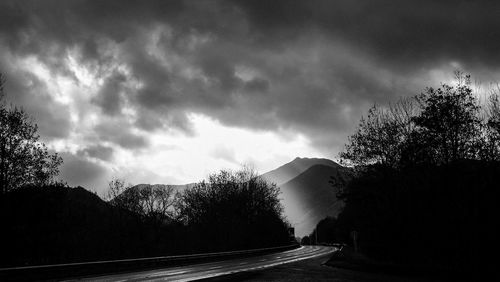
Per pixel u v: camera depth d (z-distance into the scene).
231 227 68.50
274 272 27.00
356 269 30.22
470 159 23.97
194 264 36.34
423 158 26.61
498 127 23.05
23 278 20.30
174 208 76.69
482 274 22.27
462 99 25.09
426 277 24.25
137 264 30.38
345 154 32.72
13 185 33.41
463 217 23.91
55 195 36.09
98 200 65.62
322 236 159.50
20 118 33.38
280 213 91.12
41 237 35.81
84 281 20.78
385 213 30.58
